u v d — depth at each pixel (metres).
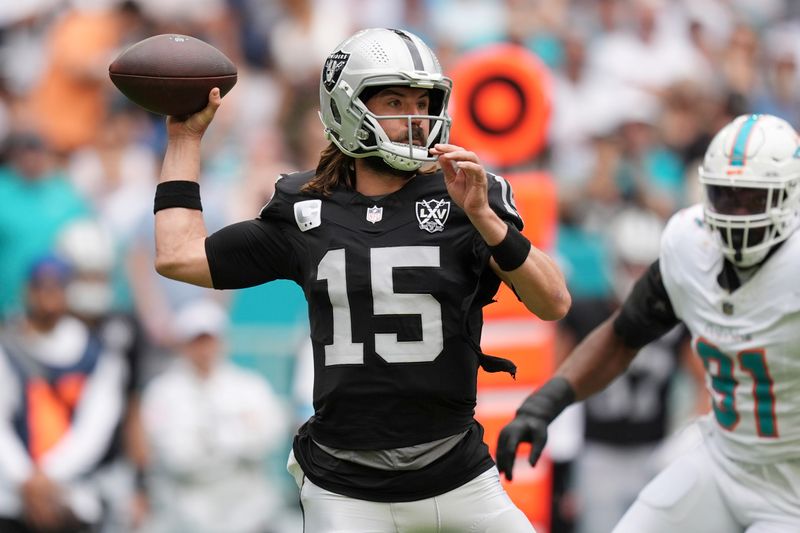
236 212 30.36
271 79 36.06
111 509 24.97
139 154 32.28
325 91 13.20
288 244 13.37
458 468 13.14
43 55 35.53
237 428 25.11
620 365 16.62
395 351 12.80
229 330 25.88
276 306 26.02
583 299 28.30
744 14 43.56
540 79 19.05
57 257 25.11
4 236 28.27
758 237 15.02
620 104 37.78
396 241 12.88
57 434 24.56
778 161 14.88
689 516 16.17
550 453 24.38
